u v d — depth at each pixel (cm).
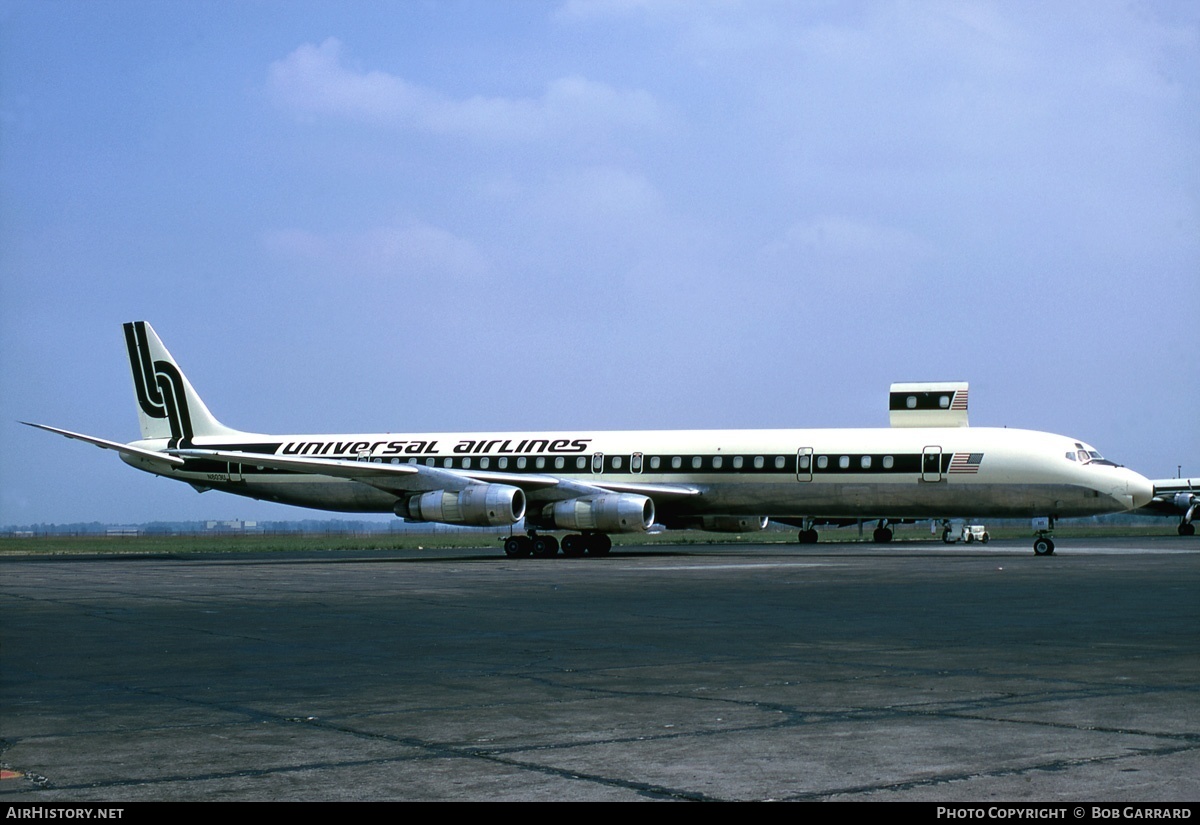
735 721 1001
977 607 2120
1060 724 970
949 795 740
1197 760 833
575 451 4781
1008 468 4125
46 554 6475
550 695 1153
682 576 3150
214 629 1820
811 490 4388
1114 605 2147
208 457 4531
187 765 846
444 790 768
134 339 5638
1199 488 8650
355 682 1249
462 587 2786
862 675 1271
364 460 5119
